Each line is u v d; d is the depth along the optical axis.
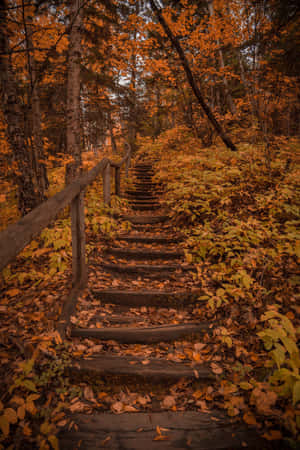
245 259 2.80
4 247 1.29
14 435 1.46
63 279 2.81
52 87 7.06
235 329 2.22
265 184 4.61
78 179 2.67
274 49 4.47
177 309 2.64
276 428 1.51
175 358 2.02
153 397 1.79
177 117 9.81
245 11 4.19
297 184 4.28
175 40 4.66
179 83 6.53
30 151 4.19
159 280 3.07
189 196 4.46
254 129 6.48
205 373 1.87
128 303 2.71
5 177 3.88
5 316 2.31
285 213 3.79
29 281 2.88
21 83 4.45
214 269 3.00
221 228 3.66
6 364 1.80
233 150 6.01
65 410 1.64
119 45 5.37
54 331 2.13
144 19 4.94
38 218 1.70
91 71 5.51
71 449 1.43
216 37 5.50
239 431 1.51
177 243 3.86
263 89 4.61
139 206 5.65
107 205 4.24
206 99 7.84
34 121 6.20
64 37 4.48
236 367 1.88
